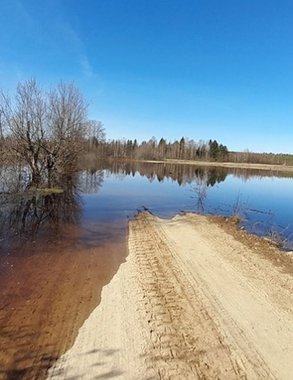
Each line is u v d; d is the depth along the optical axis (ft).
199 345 18.33
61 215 51.70
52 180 81.61
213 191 98.84
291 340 19.29
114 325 19.95
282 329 20.35
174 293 24.58
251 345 18.58
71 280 26.32
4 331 18.71
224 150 365.40
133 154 339.77
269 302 23.71
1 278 25.79
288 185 135.03
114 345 17.99
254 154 374.84
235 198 84.12
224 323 20.68
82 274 27.71
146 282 26.40
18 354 16.87
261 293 25.08
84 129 96.73
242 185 125.08
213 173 189.78
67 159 87.15
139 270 28.96
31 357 16.71
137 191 89.45
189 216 55.52
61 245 35.63
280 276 28.50
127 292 24.50
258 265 31.04
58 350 17.38
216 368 16.57
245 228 49.83
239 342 18.80
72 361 16.57
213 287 25.88
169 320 20.75
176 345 18.24
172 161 329.72
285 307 23.08
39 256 31.58
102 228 44.47
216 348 18.13
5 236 37.76
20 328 19.11
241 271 29.40
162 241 38.70
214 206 69.97
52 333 18.83
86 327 19.63
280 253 35.12
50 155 78.84
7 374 15.46
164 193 87.81
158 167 225.76
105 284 25.95
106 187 95.35
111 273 28.35
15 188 68.49
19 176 72.28
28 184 75.25
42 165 78.59
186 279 27.27
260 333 19.80
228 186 118.11
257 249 36.19
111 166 208.74
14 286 24.52
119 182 113.70
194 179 139.54
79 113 88.99
